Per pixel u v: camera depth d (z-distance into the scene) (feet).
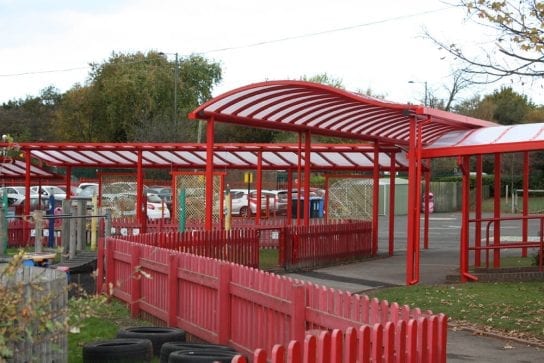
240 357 14.42
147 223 79.66
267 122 58.18
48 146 79.56
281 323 24.79
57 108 242.99
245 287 27.55
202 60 210.38
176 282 34.32
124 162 90.22
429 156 52.85
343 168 92.12
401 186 163.02
